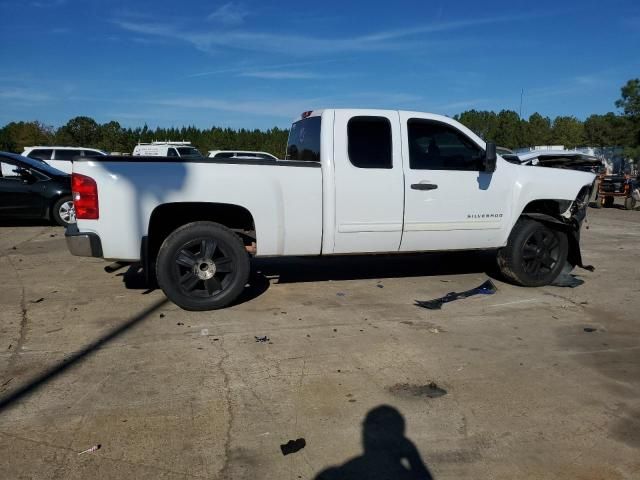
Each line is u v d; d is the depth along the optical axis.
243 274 5.57
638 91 28.97
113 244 5.20
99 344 4.62
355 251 5.89
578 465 2.97
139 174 5.18
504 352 4.56
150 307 5.67
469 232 6.24
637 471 2.92
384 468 2.92
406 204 5.91
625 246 10.27
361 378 4.01
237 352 4.48
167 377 3.98
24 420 3.36
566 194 6.60
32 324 5.12
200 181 5.29
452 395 3.76
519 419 3.44
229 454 3.03
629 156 30.02
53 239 10.18
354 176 5.70
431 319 5.42
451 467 2.94
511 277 6.70
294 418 3.42
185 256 5.41
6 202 11.41
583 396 3.77
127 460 2.96
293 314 5.51
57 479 2.78
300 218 5.59
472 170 6.17
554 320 5.45
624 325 5.32
